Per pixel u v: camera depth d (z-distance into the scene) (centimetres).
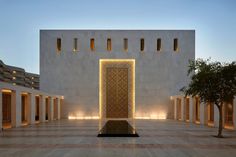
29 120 2503
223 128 2092
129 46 3666
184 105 3119
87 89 3634
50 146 1173
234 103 1969
